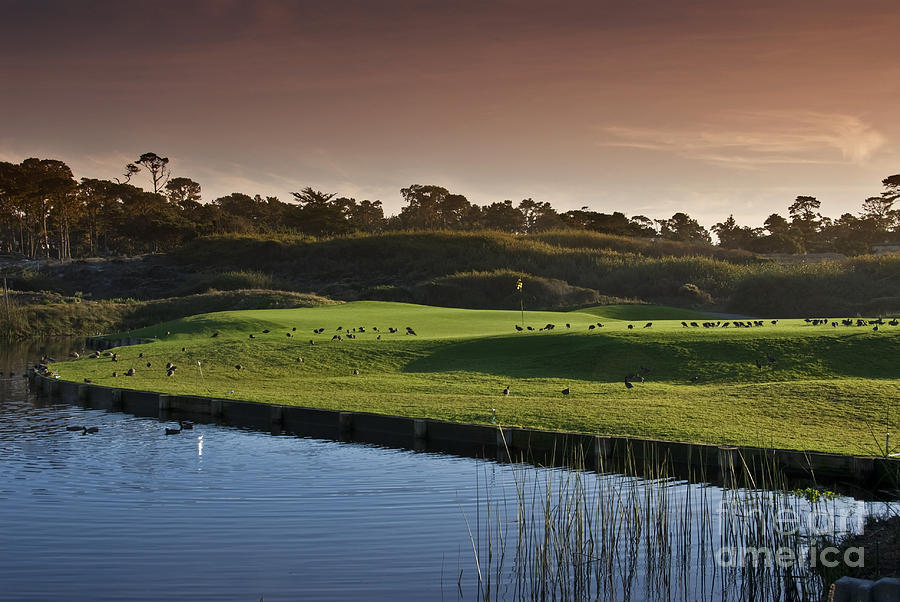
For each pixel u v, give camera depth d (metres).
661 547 15.15
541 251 147.88
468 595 13.34
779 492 18.91
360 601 13.05
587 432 25.44
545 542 14.16
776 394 30.36
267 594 13.41
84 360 49.16
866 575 12.74
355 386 37.44
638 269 130.62
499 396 33.28
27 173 178.88
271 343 51.03
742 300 111.38
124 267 153.25
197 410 32.94
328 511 18.31
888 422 25.44
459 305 114.75
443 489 20.28
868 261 120.00
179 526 17.20
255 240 162.62
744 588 13.54
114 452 25.17
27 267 153.38
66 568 14.58
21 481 21.22
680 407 28.97
